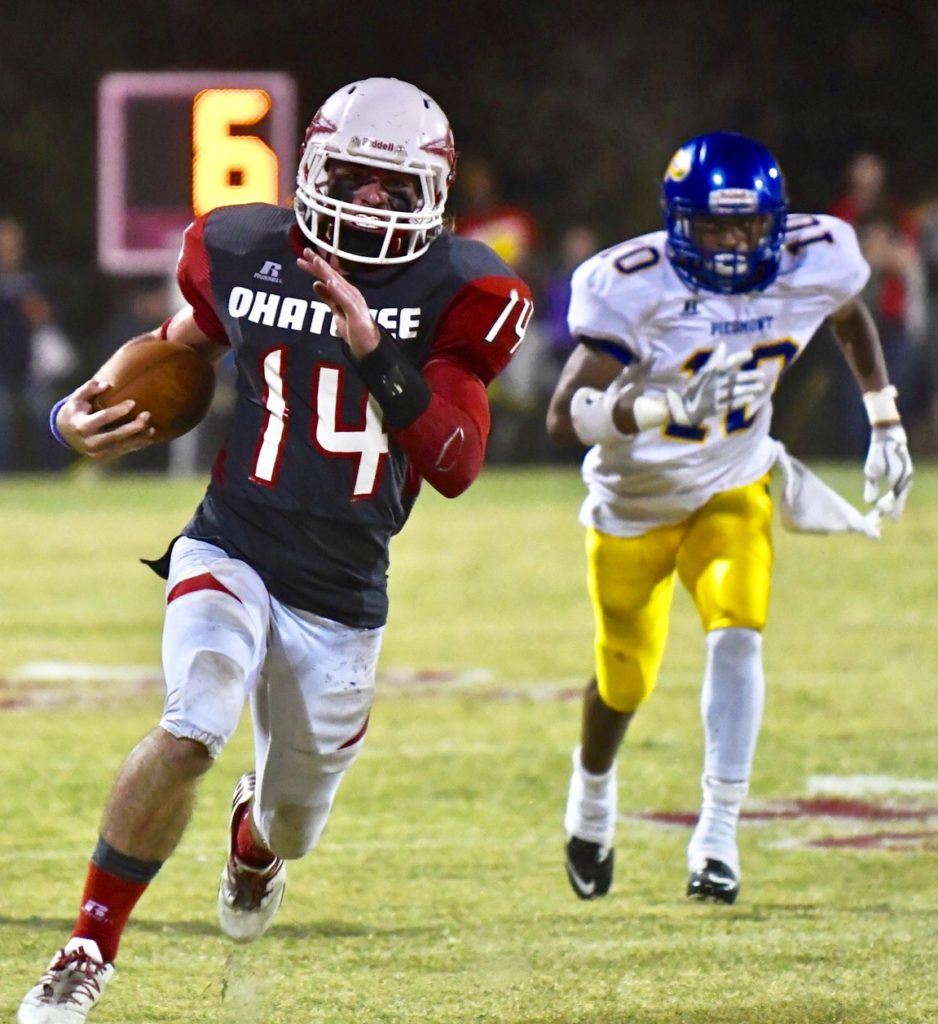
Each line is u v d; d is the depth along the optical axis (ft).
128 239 189.98
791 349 57.93
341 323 39.27
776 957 47.19
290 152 190.49
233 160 189.47
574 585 115.96
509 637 99.76
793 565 119.96
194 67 248.32
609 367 56.54
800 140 251.60
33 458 191.01
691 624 104.17
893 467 60.39
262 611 41.24
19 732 77.56
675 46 249.75
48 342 189.67
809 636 98.02
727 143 55.62
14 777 69.15
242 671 39.91
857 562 120.67
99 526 146.41
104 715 81.25
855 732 76.74
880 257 168.96
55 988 38.09
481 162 251.39
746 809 64.95
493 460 192.03
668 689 86.22
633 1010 42.70
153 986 44.68
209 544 42.22
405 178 41.19
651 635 56.29
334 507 41.39
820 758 72.33
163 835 38.83
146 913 51.75
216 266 42.70
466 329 41.47
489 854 59.26
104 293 204.33
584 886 54.39
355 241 41.42
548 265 188.75
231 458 42.27
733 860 53.78
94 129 248.32
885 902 53.21
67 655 96.17
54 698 84.99
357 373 39.99
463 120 252.01
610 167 245.24
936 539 128.67
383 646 97.55
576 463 192.75
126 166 189.67
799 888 55.01
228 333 42.60
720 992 44.06
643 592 56.34
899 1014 42.16
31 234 247.09
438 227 42.34
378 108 40.96
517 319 41.75
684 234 55.72
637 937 49.55
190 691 39.24
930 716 79.61
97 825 62.03
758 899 53.83
